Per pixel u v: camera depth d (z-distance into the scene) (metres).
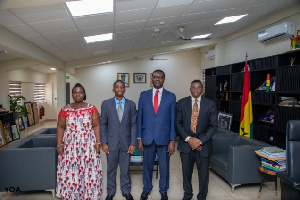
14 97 7.15
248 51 5.95
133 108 2.59
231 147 2.96
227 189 3.03
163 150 2.58
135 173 3.67
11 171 2.71
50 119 10.43
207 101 2.50
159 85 2.53
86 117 2.45
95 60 7.68
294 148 2.24
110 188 2.62
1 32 3.23
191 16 4.37
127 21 4.00
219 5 3.88
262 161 2.79
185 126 2.50
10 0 2.20
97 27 4.04
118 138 2.53
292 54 3.82
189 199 2.56
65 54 6.16
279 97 4.00
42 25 3.41
